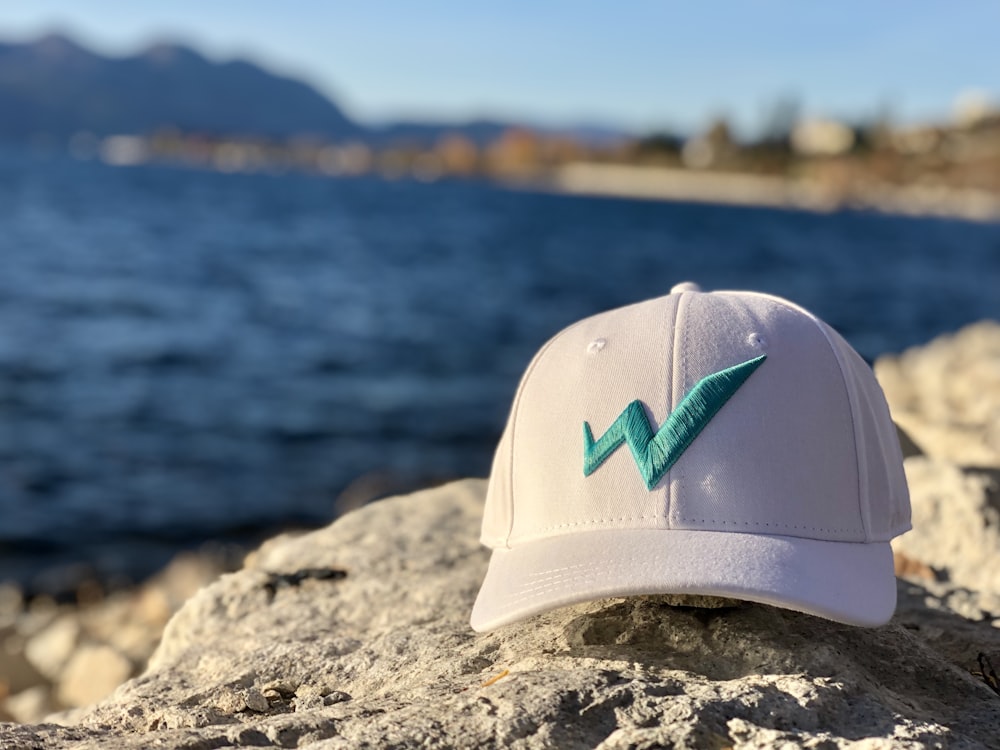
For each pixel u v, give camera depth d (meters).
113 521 1.77
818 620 0.44
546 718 0.34
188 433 2.31
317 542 0.67
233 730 0.35
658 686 0.36
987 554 0.65
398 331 3.72
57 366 2.96
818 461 0.38
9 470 2.02
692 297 0.45
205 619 0.56
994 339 2.13
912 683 0.41
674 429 0.38
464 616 0.51
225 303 4.30
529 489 0.40
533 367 0.45
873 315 4.37
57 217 9.04
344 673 0.46
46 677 1.06
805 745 0.32
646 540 0.37
